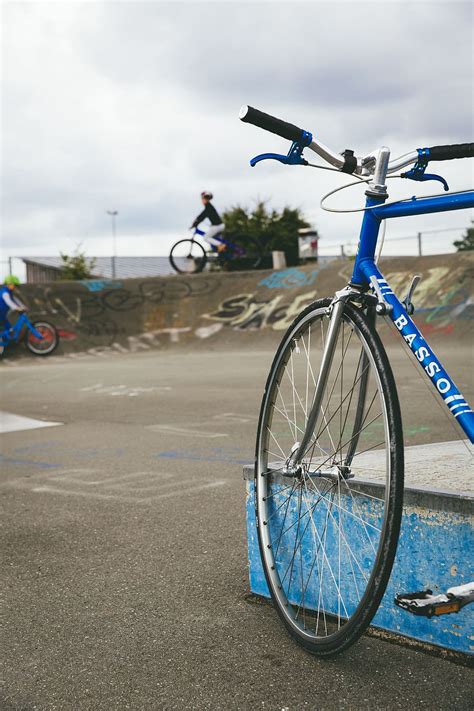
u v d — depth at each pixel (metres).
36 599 2.72
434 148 2.13
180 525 3.62
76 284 22.33
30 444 6.41
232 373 11.70
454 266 17.34
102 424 7.38
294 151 2.18
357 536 2.20
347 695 1.89
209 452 5.57
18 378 12.81
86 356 19.19
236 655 2.16
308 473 2.35
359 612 1.87
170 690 1.97
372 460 2.68
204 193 18.67
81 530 3.63
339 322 2.16
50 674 2.11
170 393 9.61
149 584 2.82
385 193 2.16
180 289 21.81
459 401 1.81
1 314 17.06
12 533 3.64
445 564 2.02
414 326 1.98
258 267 23.28
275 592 2.35
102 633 2.38
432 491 2.04
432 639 2.09
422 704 1.83
